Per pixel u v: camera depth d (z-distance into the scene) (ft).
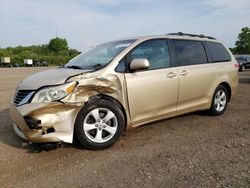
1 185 10.49
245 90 34.99
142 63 14.02
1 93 33.65
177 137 15.49
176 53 17.03
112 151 13.58
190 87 17.34
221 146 13.97
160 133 16.21
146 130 16.80
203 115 20.35
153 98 15.37
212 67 19.02
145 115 15.24
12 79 57.67
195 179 10.53
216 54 19.98
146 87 14.96
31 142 13.20
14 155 13.23
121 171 11.37
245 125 17.78
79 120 13.07
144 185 10.18
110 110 13.80
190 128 17.17
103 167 11.80
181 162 12.09
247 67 84.79
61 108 12.60
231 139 15.05
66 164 12.19
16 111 12.98
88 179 10.78
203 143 14.47
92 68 14.28
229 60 21.02
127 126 14.62
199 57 18.52
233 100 27.12
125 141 14.96
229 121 18.75
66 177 10.98
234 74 21.11
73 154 13.26
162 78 15.67
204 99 18.72
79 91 12.93
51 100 12.44
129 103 14.42
